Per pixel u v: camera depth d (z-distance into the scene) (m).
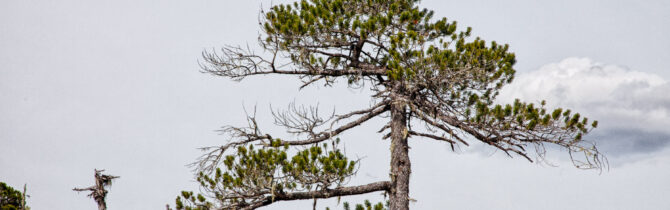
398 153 20.94
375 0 22.38
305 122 22.59
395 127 21.31
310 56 22.36
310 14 20.80
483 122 19.64
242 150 18.45
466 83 20.86
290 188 18.73
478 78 20.27
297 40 21.16
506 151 20.36
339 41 22.00
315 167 17.92
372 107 22.52
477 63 19.67
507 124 19.16
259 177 18.08
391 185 20.78
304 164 17.72
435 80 19.56
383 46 22.33
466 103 21.22
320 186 19.09
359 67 22.70
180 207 19.69
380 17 20.45
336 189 19.80
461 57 19.81
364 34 20.48
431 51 19.34
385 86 22.50
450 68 19.23
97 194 22.38
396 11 21.89
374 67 22.84
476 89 21.08
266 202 19.64
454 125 20.98
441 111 21.44
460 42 20.14
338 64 24.20
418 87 20.64
